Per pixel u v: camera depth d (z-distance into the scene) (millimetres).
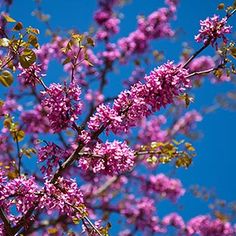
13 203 7875
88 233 7875
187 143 10266
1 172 7664
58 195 7660
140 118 8117
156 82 7887
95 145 8008
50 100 7902
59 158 7945
